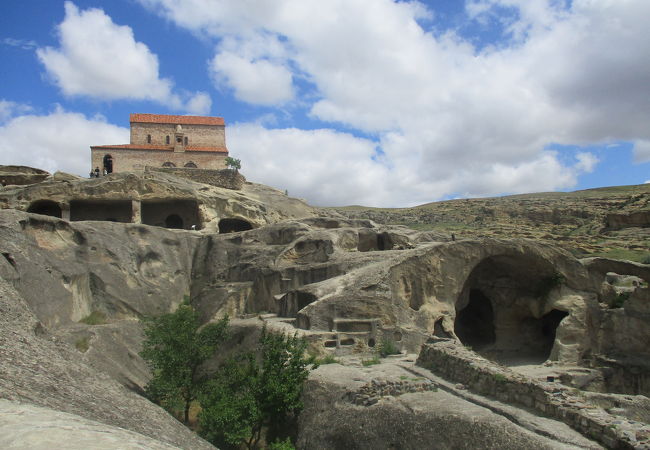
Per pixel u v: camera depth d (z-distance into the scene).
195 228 46.00
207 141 65.50
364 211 132.25
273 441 18.66
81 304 29.56
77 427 7.71
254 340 26.39
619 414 17.50
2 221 26.28
